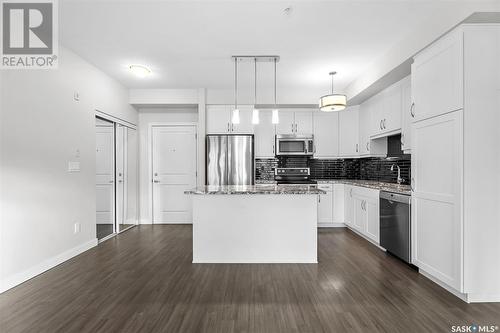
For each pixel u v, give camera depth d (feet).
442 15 8.20
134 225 18.49
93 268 10.46
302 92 17.21
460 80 7.61
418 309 7.38
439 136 8.46
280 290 8.57
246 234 11.20
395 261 11.25
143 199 19.12
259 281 9.27
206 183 17.01
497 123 7.58
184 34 10.21
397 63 10.71
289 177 19.30
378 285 8.89
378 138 15.47
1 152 8.44
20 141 9.09
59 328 6.57
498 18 7.37
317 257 11.78
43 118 10.07
